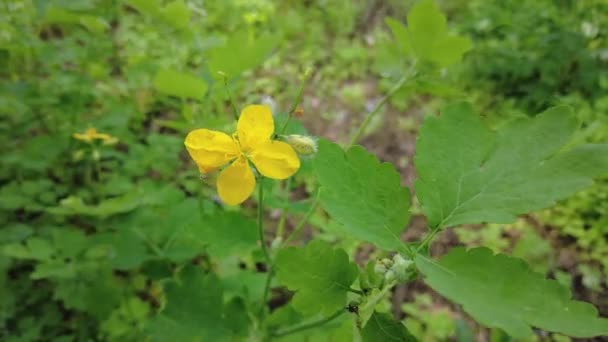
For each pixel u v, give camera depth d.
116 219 0.14
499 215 0.07
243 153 0.08
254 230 0.11
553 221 0.21
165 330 0.10
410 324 0.17
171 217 0.14
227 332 0.10
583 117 0.24
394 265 0.07
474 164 0.08
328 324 0.11
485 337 0.17
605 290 0.19
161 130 0.23
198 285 0.10
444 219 0.07
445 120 0.08
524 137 0.08
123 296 0.15
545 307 0.06
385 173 0.07
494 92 0.27
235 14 0.30
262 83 0.26
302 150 0.08
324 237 0.18
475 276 0.07
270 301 0.17
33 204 0.16
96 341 0.15
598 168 0.07
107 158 0.19
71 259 0.14
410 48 0.11
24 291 0.15
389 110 0.26
